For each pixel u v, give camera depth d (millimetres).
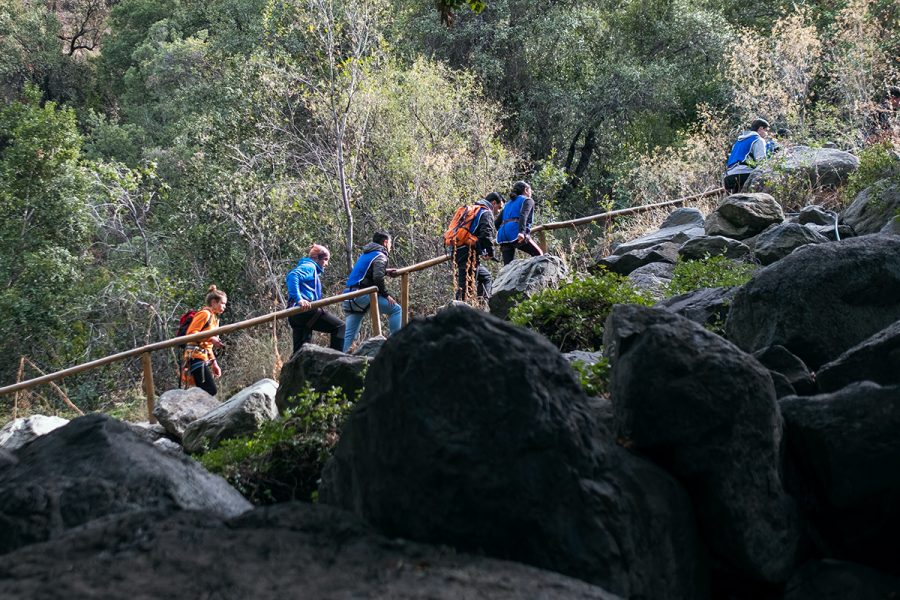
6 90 40125
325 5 16594
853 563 3334
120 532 2713
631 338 3510
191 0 37281
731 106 21422
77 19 44844
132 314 17453
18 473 3391
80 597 2285
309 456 5156
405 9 23188
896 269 4746
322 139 17719
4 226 18609
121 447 3432
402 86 17641
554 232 17391
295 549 2621
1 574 2480
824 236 8055
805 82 14398
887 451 3283
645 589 2906
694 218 11141
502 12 22062
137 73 34594
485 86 22172
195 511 2885
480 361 2939
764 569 3188
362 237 16953
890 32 15531
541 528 2836
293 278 10047
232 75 20688
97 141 31500
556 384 3045
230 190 17094
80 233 19281
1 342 17266
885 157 9672
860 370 3975
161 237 20062
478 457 2869
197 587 2348
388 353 3086
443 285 14156
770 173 11359
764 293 4840
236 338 14984
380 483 2990
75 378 16891
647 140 22812
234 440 5652
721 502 3193
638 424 3305
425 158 16172
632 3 23797
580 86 23109
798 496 3480
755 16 24828
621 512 2914
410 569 2541
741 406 3258
